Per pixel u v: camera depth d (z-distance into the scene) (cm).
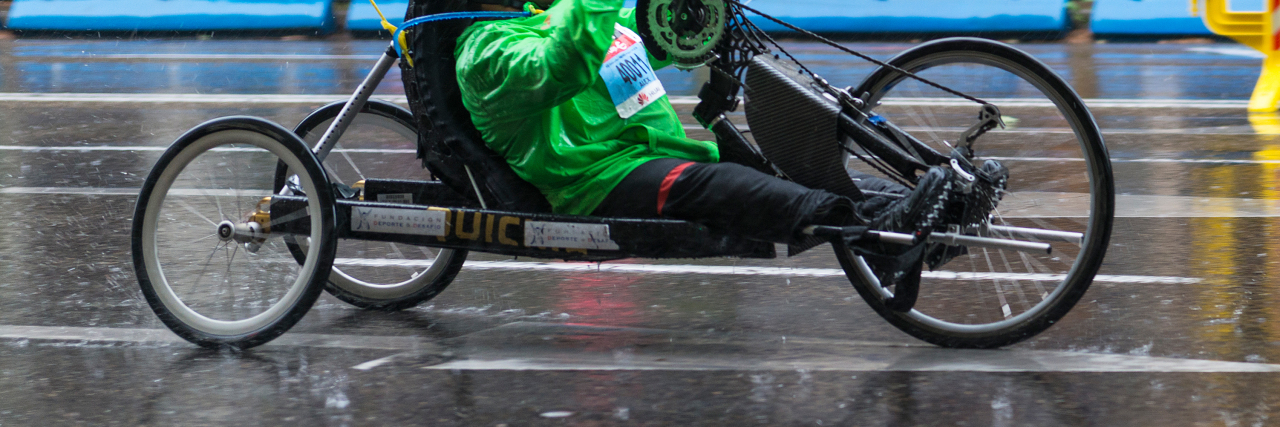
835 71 1163
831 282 457
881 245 322
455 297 446
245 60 1417
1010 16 1627
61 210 610
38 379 351
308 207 376
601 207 350
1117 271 465
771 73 339
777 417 309
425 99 360
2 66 1376
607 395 328
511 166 356
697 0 338
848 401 319
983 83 450
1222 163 740
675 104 966
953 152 332
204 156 713
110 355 374
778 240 328
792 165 344
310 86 1167
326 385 341
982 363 351
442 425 307
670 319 410
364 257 485
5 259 505
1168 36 1628
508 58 327
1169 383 329
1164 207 598
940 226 325
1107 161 341
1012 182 524
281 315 371
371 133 707
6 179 701
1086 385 329
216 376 352
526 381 342
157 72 1304
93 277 475
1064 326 389
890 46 1509
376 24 1731
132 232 378
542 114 343
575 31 313
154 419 317
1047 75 344
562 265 491
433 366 358
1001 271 447
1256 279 448
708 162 362
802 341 380
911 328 367
